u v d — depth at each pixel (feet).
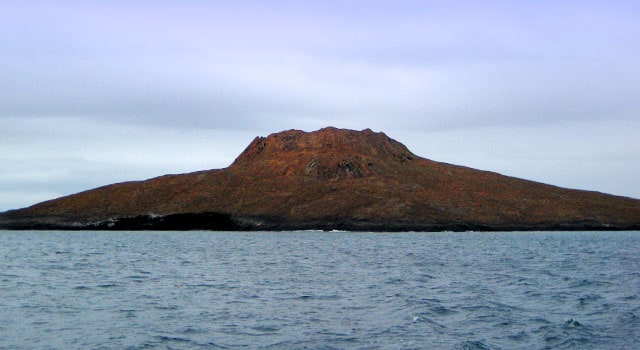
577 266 200.03
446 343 85.66
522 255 258.37
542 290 135.13
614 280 154.71
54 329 94.48
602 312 106.32
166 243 366.02
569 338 87.97
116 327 95.81
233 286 142.82
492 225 619.67
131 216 654.94
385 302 118.01
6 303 117.08
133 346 84.53
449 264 207.51
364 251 286.25
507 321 99.40
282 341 86.94
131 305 115.03
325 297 124.77
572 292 131.54
